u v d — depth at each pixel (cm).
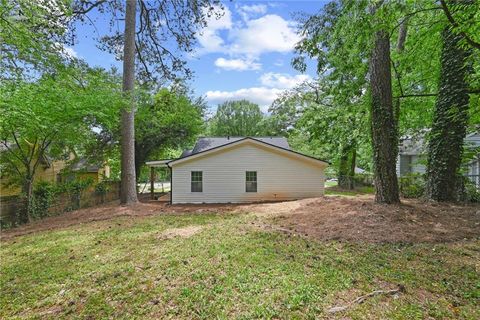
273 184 1286
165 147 1955
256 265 386
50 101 801
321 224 620
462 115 732
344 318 255
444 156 757
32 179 968
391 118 678
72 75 997
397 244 459
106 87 1019
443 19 591
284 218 745
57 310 302
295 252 439
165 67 1409
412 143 1451
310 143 1916
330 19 720
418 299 285
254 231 592
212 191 1279
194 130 1861
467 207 677
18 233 739
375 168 692
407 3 522
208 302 294
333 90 1025
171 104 1742
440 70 786
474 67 749
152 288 333
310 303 280
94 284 358
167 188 2702
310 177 1290
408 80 952
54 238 634
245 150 1283
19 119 730
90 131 1104
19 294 345
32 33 791
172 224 732
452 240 462
